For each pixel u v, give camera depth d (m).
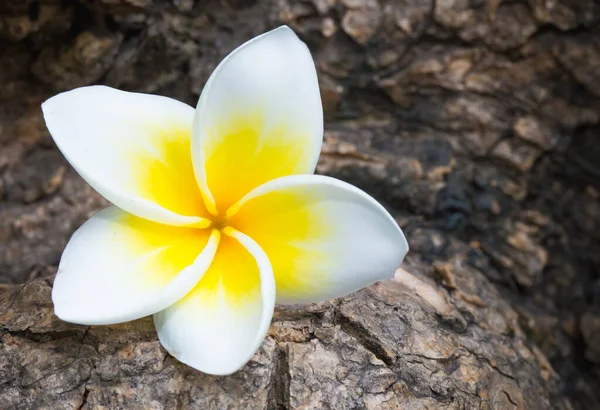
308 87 0.26
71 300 0.25
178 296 0.25
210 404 0.25
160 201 0.26
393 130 0.34
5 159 0.33
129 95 0.26
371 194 0.33
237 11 0.33
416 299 0.29
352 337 0.27
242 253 0.25
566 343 0.33
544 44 0.33
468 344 0.28
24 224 0.32
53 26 0.31
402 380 0.26
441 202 0.34
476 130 0.34
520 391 0.28
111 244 0.25
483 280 0.32
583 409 0.33
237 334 0.24
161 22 0.32
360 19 0.33
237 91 0.26
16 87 0.32
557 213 0.34
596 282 0.34
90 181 0.25
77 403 0.25
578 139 0.34
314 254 0.25
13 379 0.26
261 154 0.26
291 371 0.26
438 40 0.34
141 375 0.26
